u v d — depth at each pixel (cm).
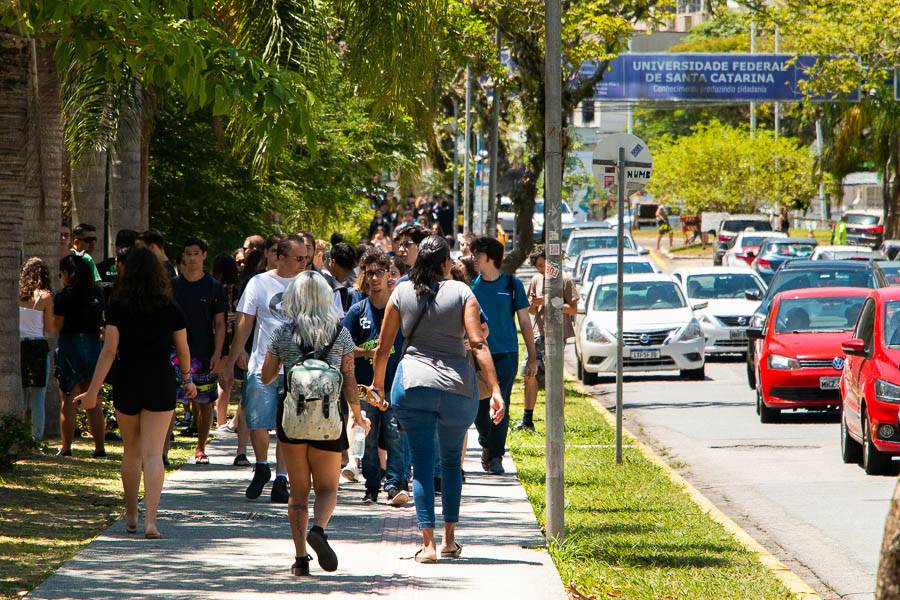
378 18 3925
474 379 2261
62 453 3481
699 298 7562
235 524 2586
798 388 4684
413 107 4225
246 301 2877
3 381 3294
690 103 13200
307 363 2108
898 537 1134
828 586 2388
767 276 10925
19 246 3325
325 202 6906
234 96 2706
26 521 2570
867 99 12312
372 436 2902
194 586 2023
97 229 4800
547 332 2505
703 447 4241
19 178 3312
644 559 2450
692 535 2702
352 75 4003
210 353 3391
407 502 2892
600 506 3025
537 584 2105
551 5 2481
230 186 5850
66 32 2664
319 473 2130
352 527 2608
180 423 4303
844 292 5050
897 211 13050
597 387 6231
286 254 2881
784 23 7162
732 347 7288
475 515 2819
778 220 17325
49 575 2080
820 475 3647
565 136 6284
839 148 13175
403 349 2281
